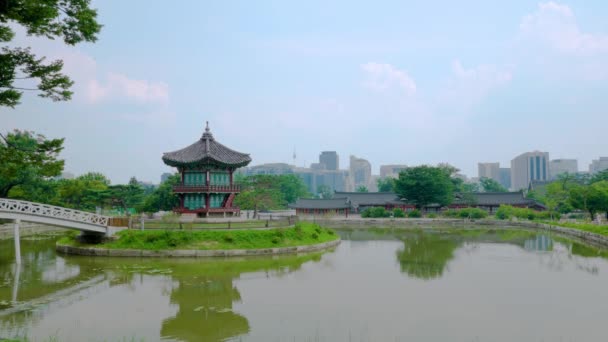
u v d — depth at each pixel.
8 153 24.61
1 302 30.34
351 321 26.00
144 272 40.53
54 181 90.06
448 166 155.62
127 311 28.14
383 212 119.81
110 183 127.31
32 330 24.42
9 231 79.12
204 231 52.53
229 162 65.12
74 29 24.70
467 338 23.14
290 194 176.50
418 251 56.66
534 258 50.09
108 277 38.41
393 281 37.28
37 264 44.69
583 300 30.78
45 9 22.22
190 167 65.12
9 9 21.69
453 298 31.44
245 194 122.56
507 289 34.22
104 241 51.72
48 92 25.33
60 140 25.67
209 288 34.34
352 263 46.62
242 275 39.47
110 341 22.66
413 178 120.50
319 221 114.25
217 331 24.22
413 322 25.81
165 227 54.59
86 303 30.06
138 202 101.00
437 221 109.81
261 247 52.66
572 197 88.31
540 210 125.94
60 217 48.31
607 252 54.75
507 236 76.81
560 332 24.03
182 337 23.27
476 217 111.69
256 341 22.61
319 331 24.17
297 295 32.25
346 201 133.00
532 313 27.61
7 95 23.62
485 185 183.12
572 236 75.75
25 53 24.17
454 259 49.56
